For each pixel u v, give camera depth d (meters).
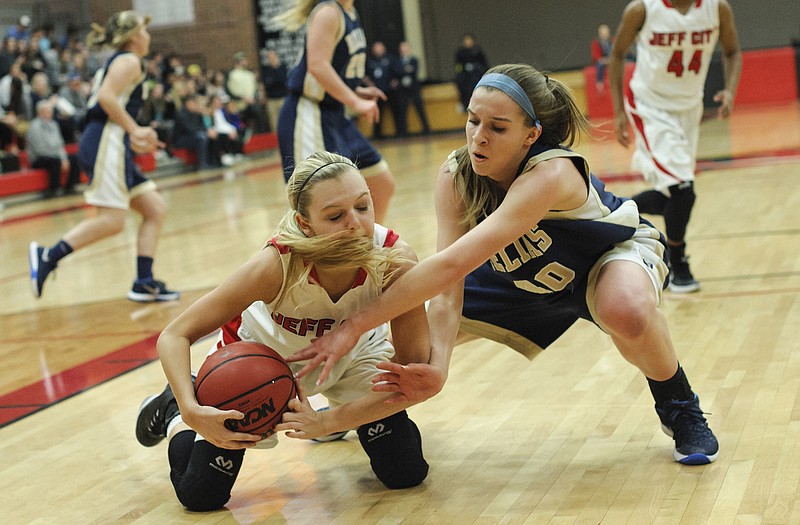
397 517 3.29
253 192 16.20
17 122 18.86
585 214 3.40
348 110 26.47
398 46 27.56
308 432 3.17
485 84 3.20
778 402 4.05
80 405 5.09
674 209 6.18
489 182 3.42
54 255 7.69
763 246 7.43
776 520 2.93
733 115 20.66
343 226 3.14
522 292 3.67
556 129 3.38
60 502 3.74
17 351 6.55
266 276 3.23
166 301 7.84
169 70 23.34
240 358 3.15
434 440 4.07
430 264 3.12
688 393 3.56
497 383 4.78
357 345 3.59
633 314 3.31
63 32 26.47
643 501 3.20
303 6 6.38
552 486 3.43
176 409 3.80
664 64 6.23
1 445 4.54
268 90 25.80
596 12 28.92
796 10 27.53
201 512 3.53
